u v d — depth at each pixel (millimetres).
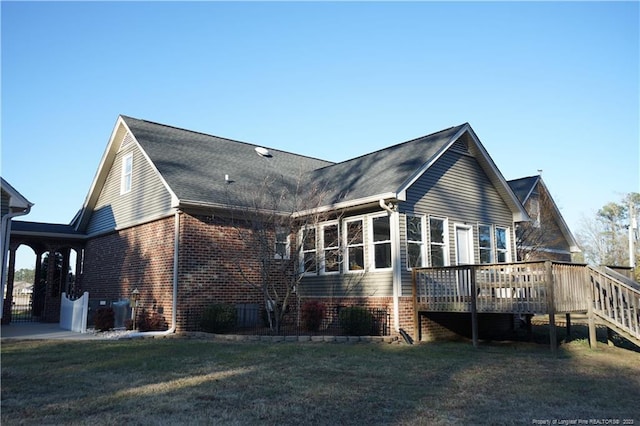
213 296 15258
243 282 15961
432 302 13820
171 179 15258
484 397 7316
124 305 16688
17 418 6109
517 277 12305
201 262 15148
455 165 16969
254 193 16219
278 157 22188
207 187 15750
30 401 6902
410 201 15000
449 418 6207
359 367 9539
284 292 16719
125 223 18266
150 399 7027
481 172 18031
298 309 15859
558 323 20219
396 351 11711
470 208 17219
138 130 18328
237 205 15094
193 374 8727
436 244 15695
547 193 28422
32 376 8547
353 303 15250
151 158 16359
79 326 15609
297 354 10891
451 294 13547
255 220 14898
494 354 11414
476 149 17344
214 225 15594
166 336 13922
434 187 15961
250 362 9883
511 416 6332
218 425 5855
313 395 7320
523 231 24312
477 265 12984
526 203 26750
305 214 15445
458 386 8031
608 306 12148
